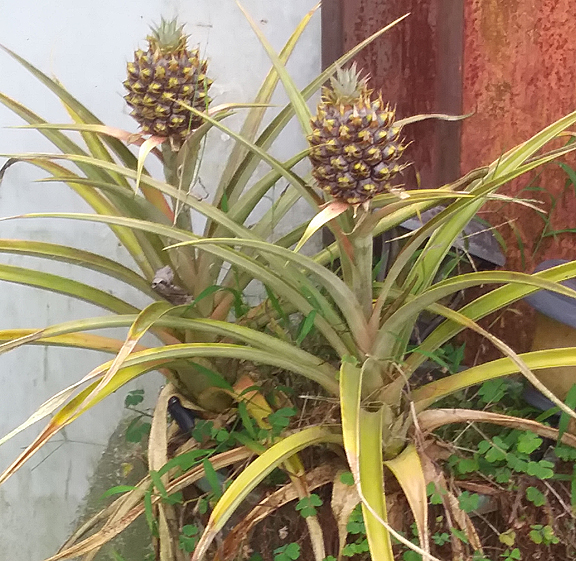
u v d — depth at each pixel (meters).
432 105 1.25
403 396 0.93
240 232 0.90
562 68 1.18
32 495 1.41
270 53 0.94
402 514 0.89
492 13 1.20
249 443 0.94
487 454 0.91
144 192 1.01
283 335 1.07
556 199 1.24
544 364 0.87
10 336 0.95
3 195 1.29
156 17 1.29
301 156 0.96
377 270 1.08
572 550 0.92
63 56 1.27
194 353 0.87
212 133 1.34
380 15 1.24
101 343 0.99
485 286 1.21
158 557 1.07
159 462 0.97
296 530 0.93
